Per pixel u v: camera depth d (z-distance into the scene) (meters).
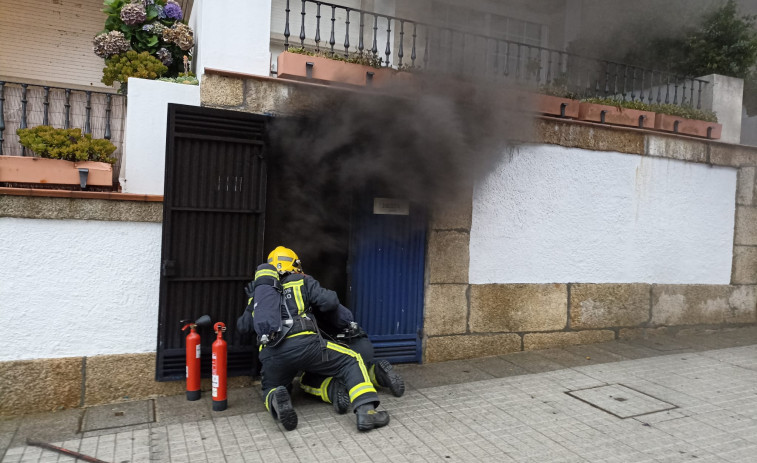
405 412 3.77
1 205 3.57
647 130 5.76
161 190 4.28
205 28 4.37
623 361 5.01
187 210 3.97
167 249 3.89
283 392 3.43
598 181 5.59
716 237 6.24
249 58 4.53
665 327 5.99
